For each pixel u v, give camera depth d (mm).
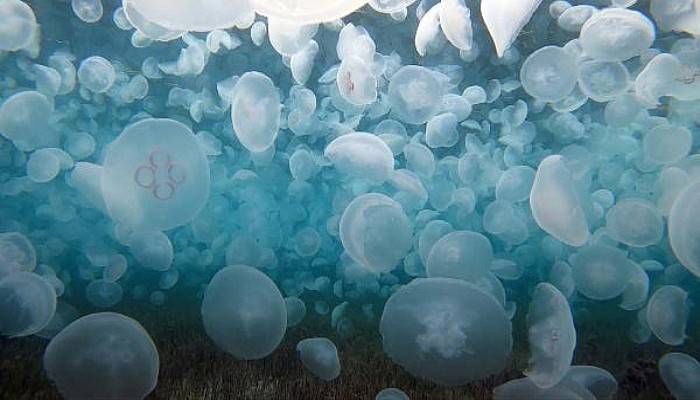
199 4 825
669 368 853
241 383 809
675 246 828
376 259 983
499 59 2008
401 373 901
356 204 984
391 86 1451
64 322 1228
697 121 2080
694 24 1255
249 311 805
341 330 1335
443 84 1620
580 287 1397
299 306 1369
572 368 771
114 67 2199
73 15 1953
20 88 2156
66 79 2047
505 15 775
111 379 626
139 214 879
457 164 2178
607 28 1310
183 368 871
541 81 1538
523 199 1792
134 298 1797
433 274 1114
